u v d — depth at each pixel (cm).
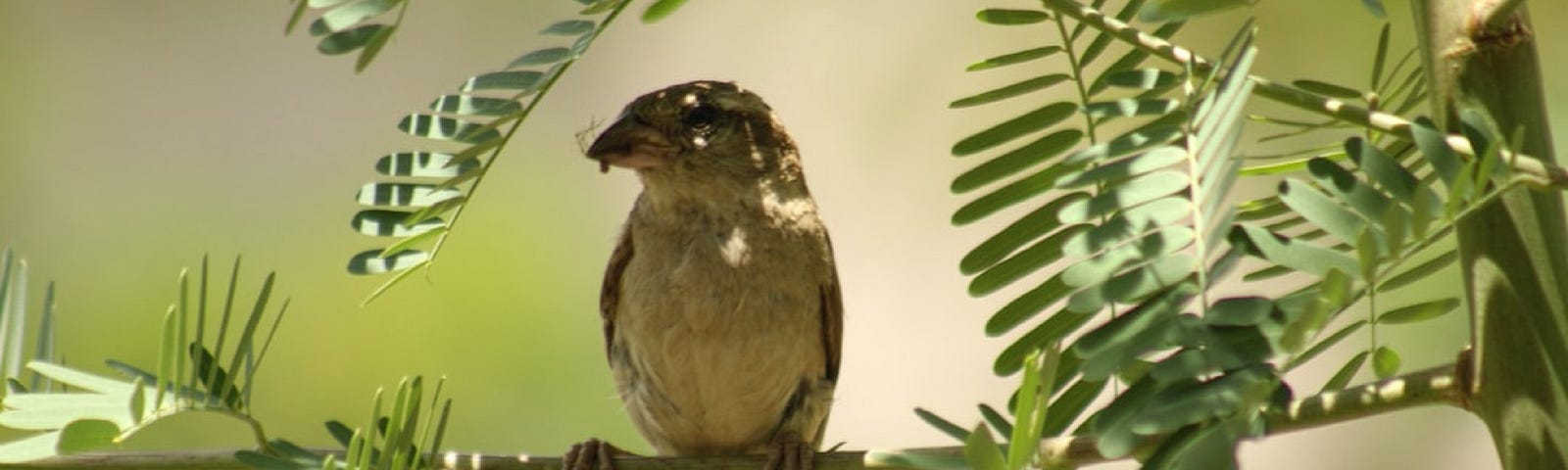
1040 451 546
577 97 1847
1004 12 623
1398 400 536
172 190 1766
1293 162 654
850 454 781
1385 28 638
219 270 1491
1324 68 1227
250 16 1986
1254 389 446
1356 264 470
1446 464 1334
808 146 1758
